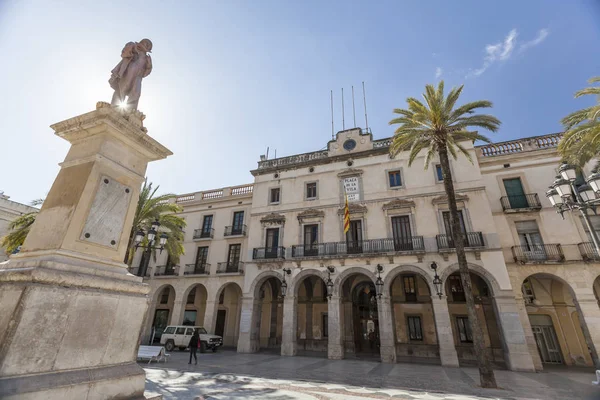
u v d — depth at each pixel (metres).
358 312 22.19
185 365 13.68
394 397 8.32
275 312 24.88
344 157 22.89
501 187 19.08
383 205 20.11
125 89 4.88
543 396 9.08
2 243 15.16
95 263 3.86
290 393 8.26
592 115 11.22
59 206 3.92
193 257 25.69
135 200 4.68
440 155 13.95
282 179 24.42
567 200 8.42
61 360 3.12
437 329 16.09
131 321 3.99
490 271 16.39
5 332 2.78
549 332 17.89
